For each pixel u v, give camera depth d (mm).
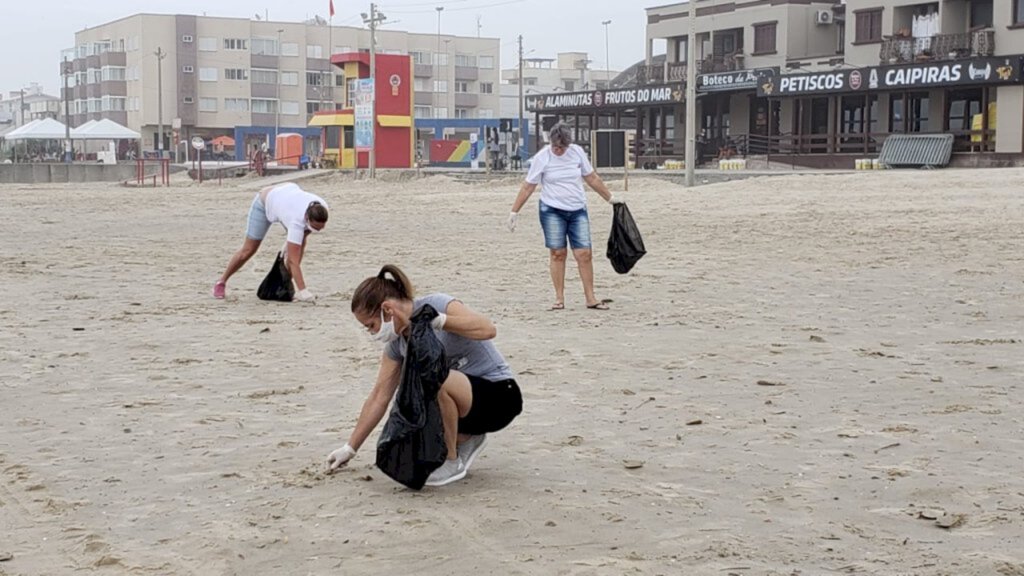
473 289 13406
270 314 11508
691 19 35844
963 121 47281
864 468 5758
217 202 35844
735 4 61938
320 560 4539
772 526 4879
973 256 16016
